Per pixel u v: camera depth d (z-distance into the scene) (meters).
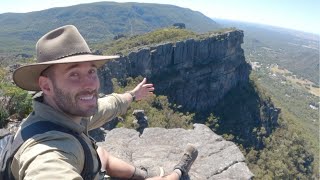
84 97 0.77
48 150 0.66
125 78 25.64
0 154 0.73
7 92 2.72
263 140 29.81
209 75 31.77
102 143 1.94
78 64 0.75
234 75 34.38
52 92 0.76
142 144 1.98
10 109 2.72
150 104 21.41
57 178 0.61
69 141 0.71
